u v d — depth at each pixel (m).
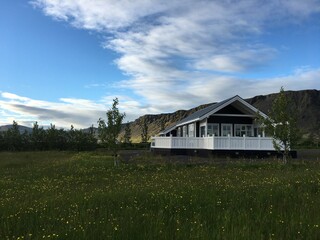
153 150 41.44
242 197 9.85
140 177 16.77
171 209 8.59
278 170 18.70
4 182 16.41
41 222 7.45
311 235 6.07
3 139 59.50
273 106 22.50
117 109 25.28
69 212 8.36
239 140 30.53
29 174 20.05
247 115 35.75
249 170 19.39
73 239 6.05
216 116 35.50
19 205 9.73
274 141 22.78
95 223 7.06
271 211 7.95
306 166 20.11
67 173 20.14
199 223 6.82
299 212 7.86
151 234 6.12
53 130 61.94
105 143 25.05
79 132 61.50
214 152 30.02
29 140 60.69
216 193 10.75
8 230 6.88
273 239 5.88
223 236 5.94
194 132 38.62
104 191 12.03
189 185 12.67
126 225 6.77
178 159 27.34
